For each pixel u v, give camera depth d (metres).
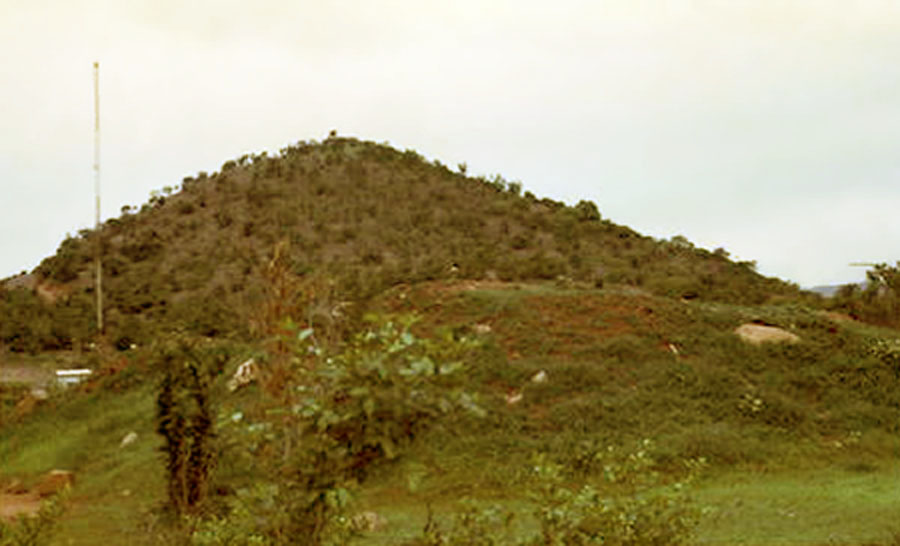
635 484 8.98
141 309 81.12
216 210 109.25
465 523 7.72
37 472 24.97
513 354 26.53
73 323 74.50
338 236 96.81
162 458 17.92
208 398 17.94
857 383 25.41
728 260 81.81
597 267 76.25
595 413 22.84
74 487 22.72
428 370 4.84
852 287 38.19
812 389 25.17
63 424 28.67
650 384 24.66
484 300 30.14
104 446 25.83
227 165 125.75
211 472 17.25
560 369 25.08
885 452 21.61
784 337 27.84
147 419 26.73
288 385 5.67
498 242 90.50
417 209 103.75
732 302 39.12
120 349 61.53
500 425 22.19
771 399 23.86
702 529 14.84
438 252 89.12
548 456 20.64
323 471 5.09
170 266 94.75
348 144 127.50
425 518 16.62
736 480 19.64
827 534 14.21
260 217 104.12
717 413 23.30
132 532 16.20
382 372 4.82
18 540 7.72
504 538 8.27
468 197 108.12
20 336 70.38
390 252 91.06
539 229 94.69
